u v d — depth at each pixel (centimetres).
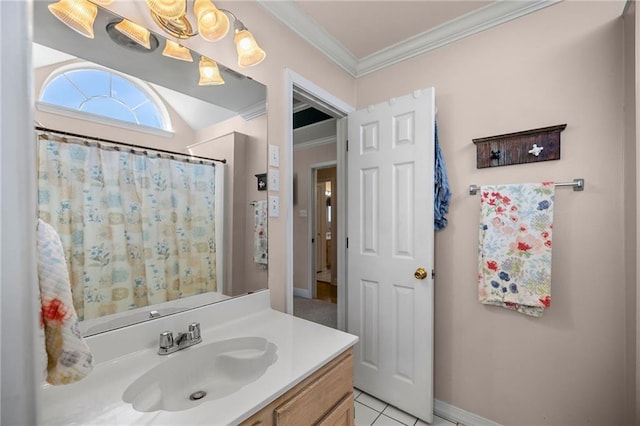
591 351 132
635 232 118
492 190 154
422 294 167
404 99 175
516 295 146
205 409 67
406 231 174
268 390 74
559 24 140
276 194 149
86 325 88
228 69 130
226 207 129
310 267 435
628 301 123
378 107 187
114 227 96
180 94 114
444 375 173
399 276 176
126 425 61
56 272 45
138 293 101
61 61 86
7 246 25
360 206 195
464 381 166
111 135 96
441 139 176
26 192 26
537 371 145
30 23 26
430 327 164
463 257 167
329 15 158
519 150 149
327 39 176
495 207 152
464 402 166
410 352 171
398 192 177
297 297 439
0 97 25
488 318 159
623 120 125
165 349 94
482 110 162
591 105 133
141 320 101
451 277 171
